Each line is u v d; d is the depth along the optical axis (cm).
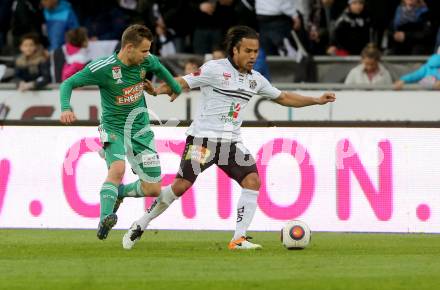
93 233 3688
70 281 2391
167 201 3058
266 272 2536
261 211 3816
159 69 3034
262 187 3812
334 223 3797
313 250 3072
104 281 2386
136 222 3083
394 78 4962
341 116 4619
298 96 3133
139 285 2325
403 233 3775
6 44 5478
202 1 5094
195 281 2381
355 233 3769
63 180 3869
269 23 4991
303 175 3803
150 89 3072
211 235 3628
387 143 3788
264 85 3083
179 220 3828
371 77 4753
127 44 2989
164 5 5184
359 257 2881
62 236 3562
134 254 2936
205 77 3002
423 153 3778
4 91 4703
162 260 2781
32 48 4803
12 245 3212
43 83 4688
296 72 4950
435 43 5141
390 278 2434
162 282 2367
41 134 3878
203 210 3816
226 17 5019
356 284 2339
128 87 3044
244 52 2984
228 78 3002
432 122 3772
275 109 4566
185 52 5225
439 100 4594
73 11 5197
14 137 3888
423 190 3778
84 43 4744
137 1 5244
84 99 4631
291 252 3003
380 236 3638
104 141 3072
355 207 3794
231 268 2612
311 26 5259
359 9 5103
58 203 3875
